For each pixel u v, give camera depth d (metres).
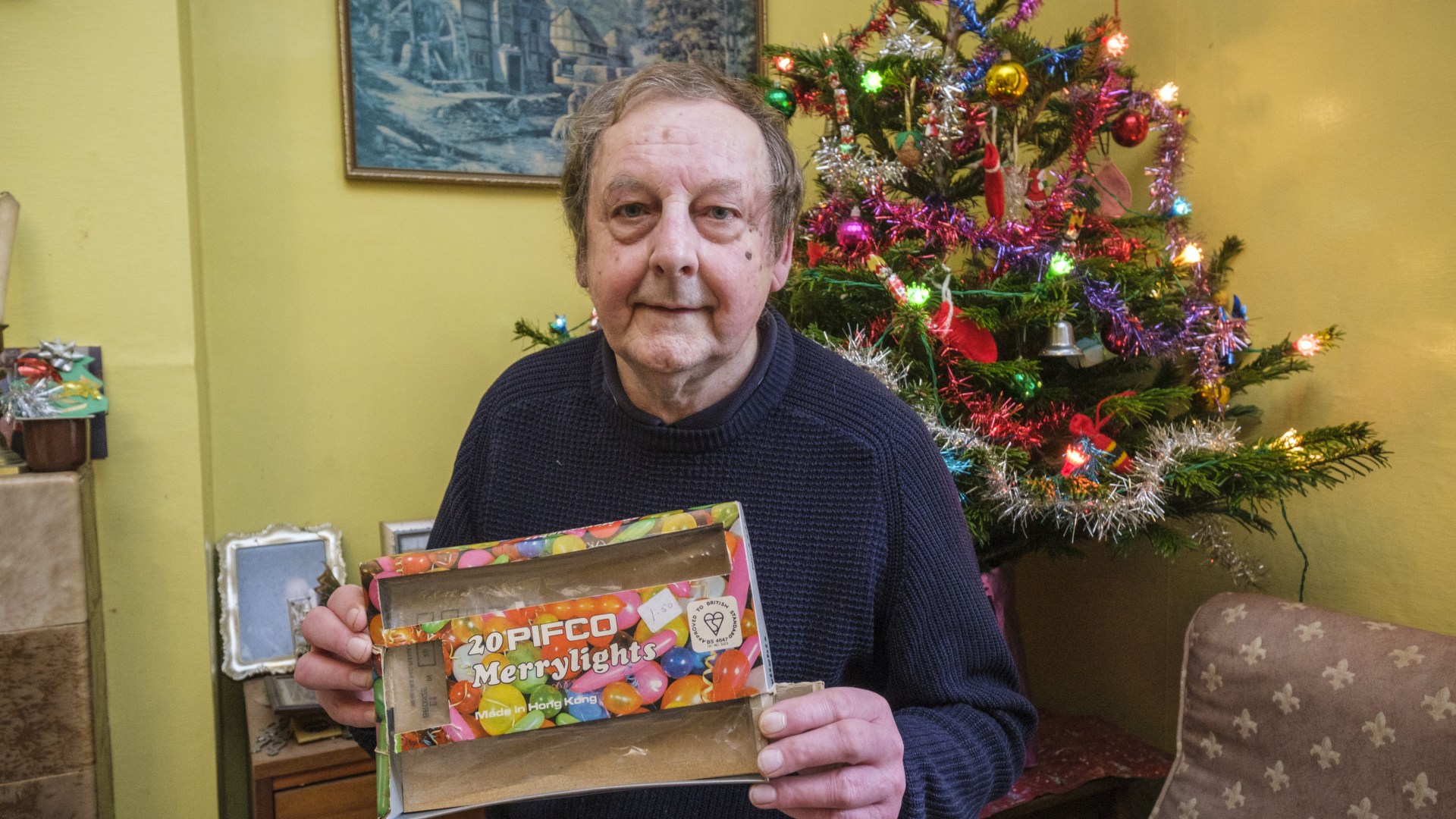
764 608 0.79
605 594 0.66
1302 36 1.56
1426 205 1.38
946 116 1.37
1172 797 1.37
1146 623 1.89
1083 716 1.82
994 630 0.83
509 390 0.92
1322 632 1.27
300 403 1.79
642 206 0.71
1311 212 1.55
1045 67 1.45
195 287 1.59
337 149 1.78
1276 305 1.62
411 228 1.84
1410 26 1.39
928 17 1.63
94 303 1.47
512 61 1.86
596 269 0.73
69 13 1.44
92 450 1.47
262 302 1.75
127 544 1.52
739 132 0.72
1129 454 1.41
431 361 1.87
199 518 1.56
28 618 1.30
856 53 1.60
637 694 0.64
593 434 0.85
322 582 1.68
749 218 0.73
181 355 1.53
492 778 0.65
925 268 1.41
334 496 1.82
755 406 0.80
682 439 0.79
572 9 1.89
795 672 0.78
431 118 1.82
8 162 1.42
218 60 1.70
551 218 1.93
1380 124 1.44
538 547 0.65
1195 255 1.51
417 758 0.65
